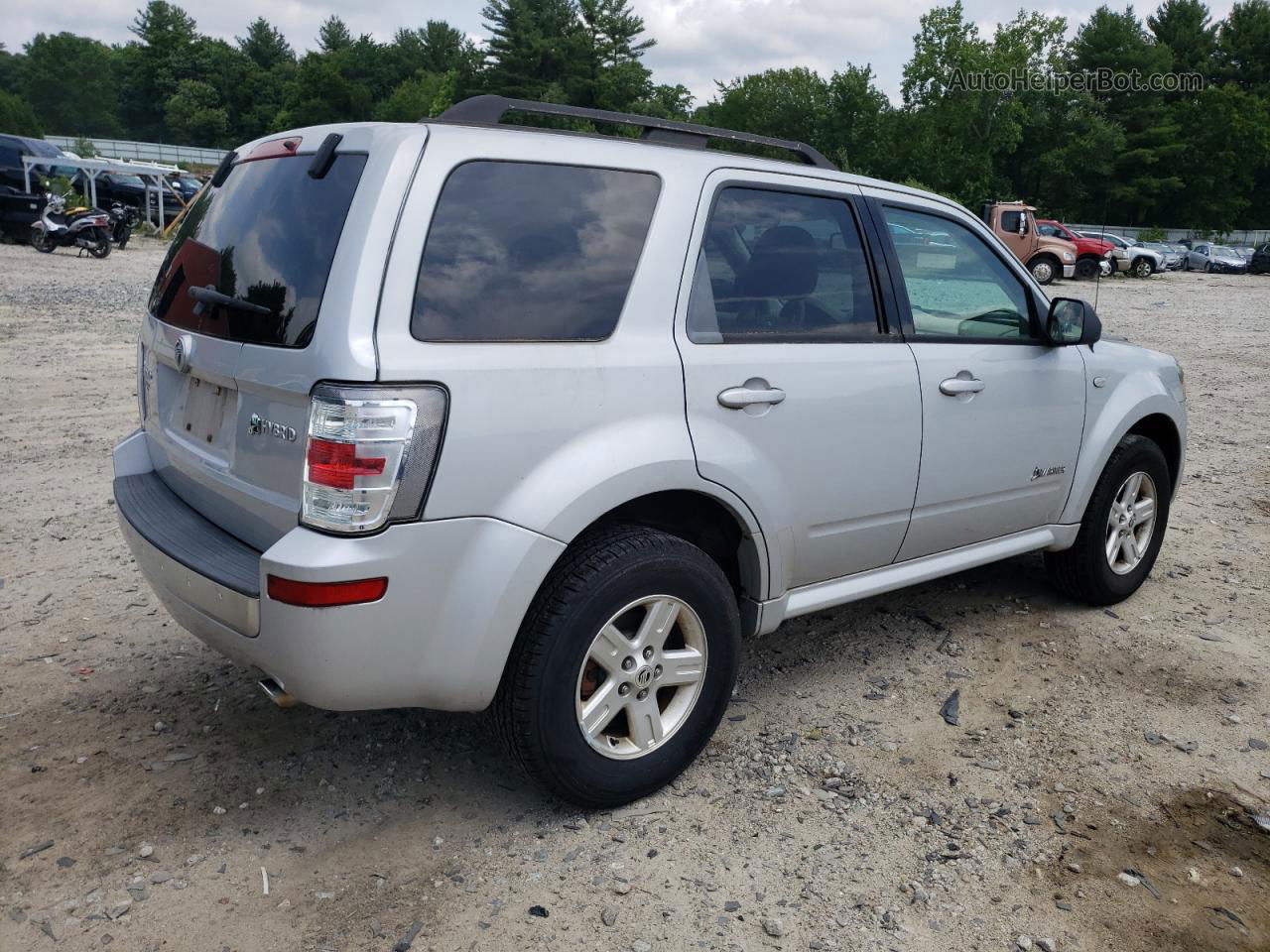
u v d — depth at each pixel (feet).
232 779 10.49
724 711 11.48
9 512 18.74
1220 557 18.30
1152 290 95.09
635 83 297.94
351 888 8.91
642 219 9.90
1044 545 14.47
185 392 10.54
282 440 8.62
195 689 12.35
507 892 8.89
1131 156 238.27
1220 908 8.95
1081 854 9.63
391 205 8.45
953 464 12.60
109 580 15.71
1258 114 244.83
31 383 30.32
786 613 11.36
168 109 396.57
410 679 8.70
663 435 9.62
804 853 9.53
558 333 9.19
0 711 11.71
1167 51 258.57
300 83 342.85
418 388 8.28
